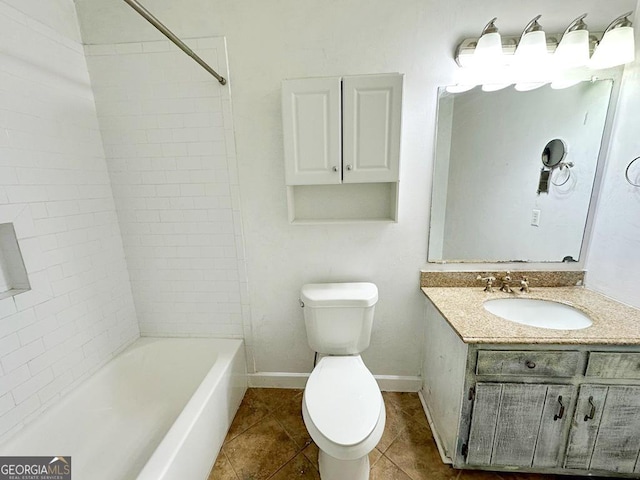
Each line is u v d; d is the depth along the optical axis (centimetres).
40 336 123
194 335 181
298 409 168
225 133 151
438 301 142
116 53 145
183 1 138
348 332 150
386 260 163
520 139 144
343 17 135
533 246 156
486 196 151
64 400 131
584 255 153
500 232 155
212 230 164
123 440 140
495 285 159
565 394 113
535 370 112
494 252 158
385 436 148
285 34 139
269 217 161
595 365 109
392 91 128
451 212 153
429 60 137
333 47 139
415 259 161
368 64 140
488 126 143
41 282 123
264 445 145
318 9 135
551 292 149
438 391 147
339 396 119
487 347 112
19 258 116
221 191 159
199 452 122
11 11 112
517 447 120
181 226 164
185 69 145
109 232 160
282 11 137
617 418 113
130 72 147
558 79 136
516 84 138
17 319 114
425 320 167
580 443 117
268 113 148
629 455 116
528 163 147
